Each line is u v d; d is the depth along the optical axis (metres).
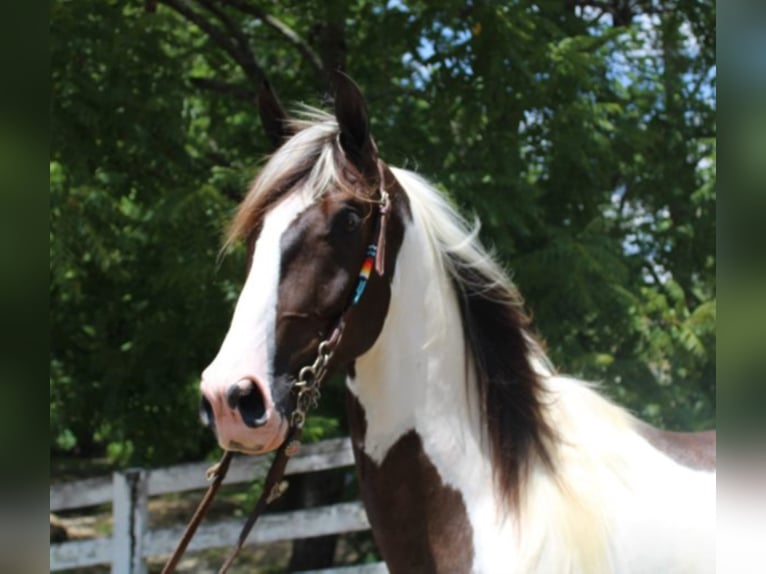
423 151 4.98
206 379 1.68
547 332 4.93
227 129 5.55
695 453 2.06
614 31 5.39
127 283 5.42
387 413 1.96
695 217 6.01
